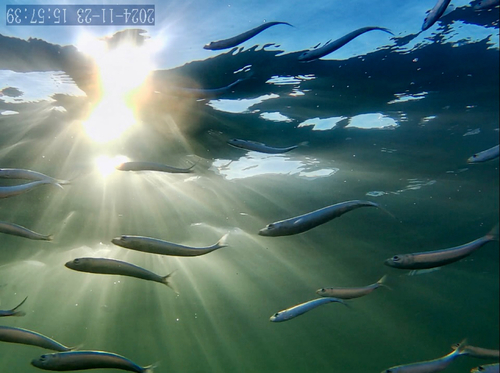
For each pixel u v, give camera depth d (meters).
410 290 20.55
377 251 15.20
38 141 9.55
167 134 9.49
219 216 12.77
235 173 11.02
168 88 4.70
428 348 29.20
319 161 10.54
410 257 3.61
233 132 9.50
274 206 12.27
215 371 32.38
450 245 14.17
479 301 21.95
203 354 29.92
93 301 19.50
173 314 21.94
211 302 20.62
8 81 7.94
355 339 27.92
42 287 17.80
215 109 8.73
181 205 12.16
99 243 13.97
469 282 19.19
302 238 14.40
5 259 14.95
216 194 11.84
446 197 11.66
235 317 23.03
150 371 4.05
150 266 16.05
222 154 10.19
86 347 26.05
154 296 19.20
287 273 17.67
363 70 7.73
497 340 26.45
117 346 27.09
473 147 9.52
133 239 3.65
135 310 20.84
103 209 12.02
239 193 11.82
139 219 12.59
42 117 8.93
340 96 8.45
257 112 8.91
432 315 24.27
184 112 8.78
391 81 7.98
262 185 11.50
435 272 17.88
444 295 21.22
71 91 8.25
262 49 7.27
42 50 7.18
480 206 11.84
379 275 17.45
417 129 9.22
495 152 4.50
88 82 7.98
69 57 7.36
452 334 26.88
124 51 7.28
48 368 3.81
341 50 7.31
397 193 11.66
